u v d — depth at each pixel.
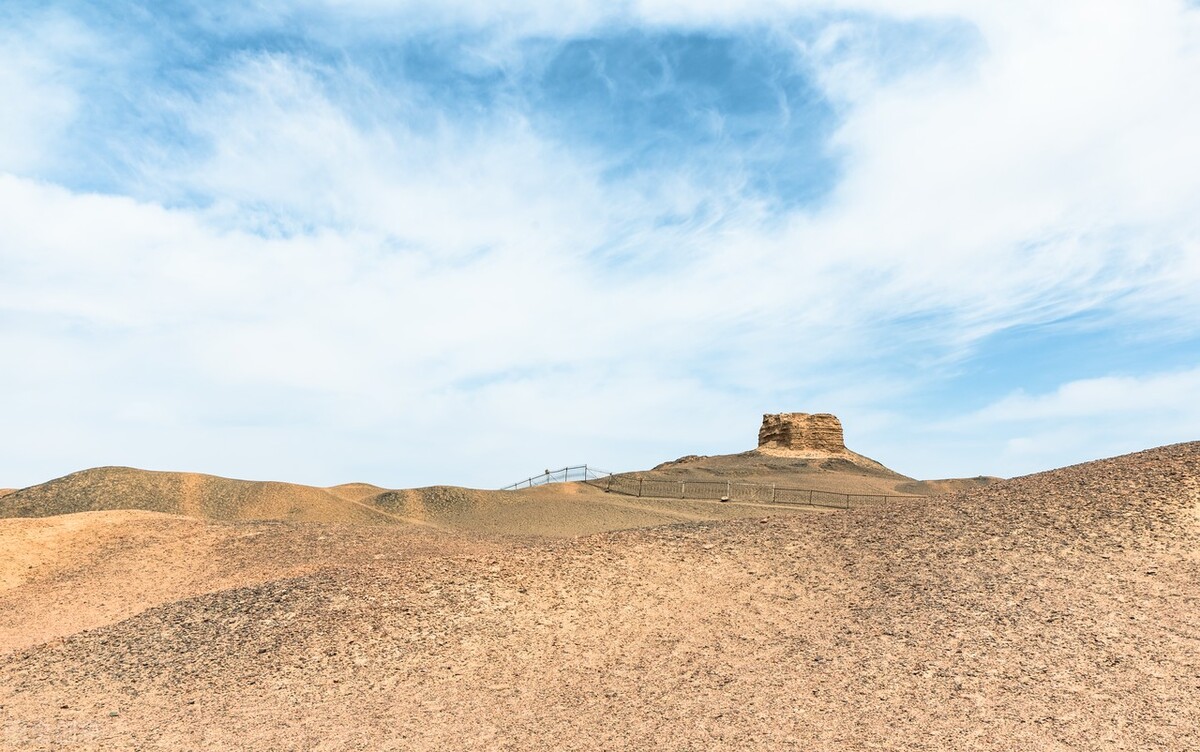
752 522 18.14
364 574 14.77
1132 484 15.64
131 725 9.69
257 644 11.99
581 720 9.41
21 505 34.94
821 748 8.35
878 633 11.33
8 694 10.91
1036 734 8.38
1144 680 9.38
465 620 12.69
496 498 38.94
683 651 11.42
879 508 17.97
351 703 10.19
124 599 17.97
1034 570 12.81
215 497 37.28
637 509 36.09
